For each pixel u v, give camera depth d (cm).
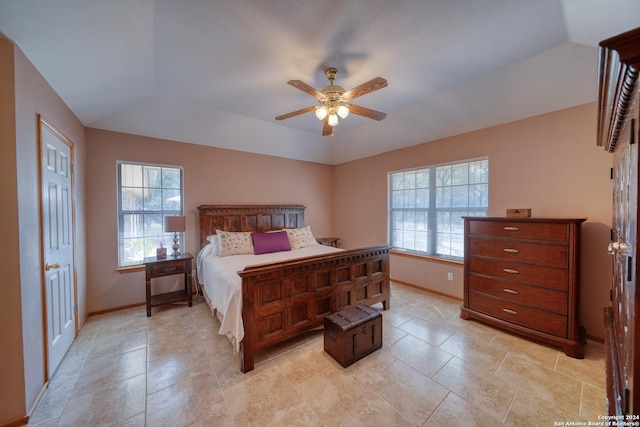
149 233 333
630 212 80
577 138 234
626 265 86
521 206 270
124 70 206
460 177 331
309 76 228
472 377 181
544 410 151
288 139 416
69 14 138
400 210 411
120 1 135
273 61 203
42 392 165
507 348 218
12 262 145
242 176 407
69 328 222
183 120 319
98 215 293
